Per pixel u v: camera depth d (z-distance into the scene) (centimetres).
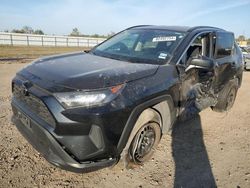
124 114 258
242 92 803
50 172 297
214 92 464
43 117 258
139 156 314
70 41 4097
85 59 342
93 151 252
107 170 309
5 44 3366
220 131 458
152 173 311
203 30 416
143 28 444
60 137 242
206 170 328
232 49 524
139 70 292
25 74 297
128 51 383
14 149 339
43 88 254
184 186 292
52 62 319
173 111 336
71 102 240
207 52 425
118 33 469
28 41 3600
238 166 344
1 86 690
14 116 334
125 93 260
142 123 296
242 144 412
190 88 369
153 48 370
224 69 474
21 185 271
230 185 302
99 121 244
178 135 423
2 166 299
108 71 278
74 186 277
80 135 244
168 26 433
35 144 274
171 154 358
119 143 265
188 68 355
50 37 3838
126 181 292
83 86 246
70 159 247
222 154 373
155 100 291
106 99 247
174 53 349
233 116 548
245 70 1407
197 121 495
